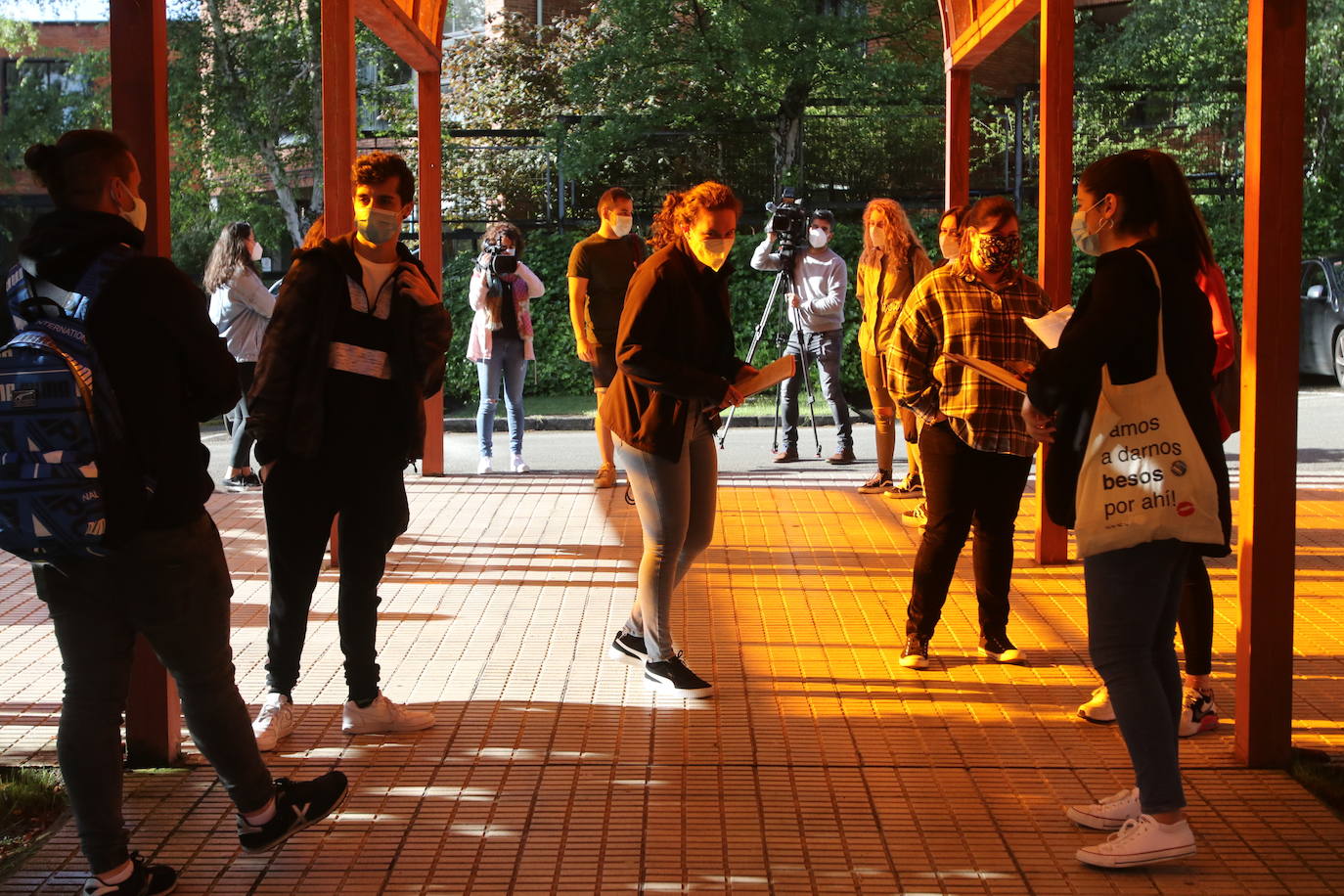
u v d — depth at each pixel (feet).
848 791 13.98
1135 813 12.91
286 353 14.51
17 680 17.71
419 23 29.96
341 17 22.97
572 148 60.90
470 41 69.62
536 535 26.66
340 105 22.94
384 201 14.52
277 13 73.87
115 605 11.12
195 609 11.33
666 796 13.85
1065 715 16.37
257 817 12.12
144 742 14.62
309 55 72.49
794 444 37.40
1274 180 13.99
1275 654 14.52
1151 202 12.30
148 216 14.15
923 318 17.60
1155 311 11.84
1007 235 17.30
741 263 55.98
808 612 21.04
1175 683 12.72
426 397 15.30
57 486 10.39
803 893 11.75
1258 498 14.38
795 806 13.60
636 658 18.17
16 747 15.20
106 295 10.64
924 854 12.51
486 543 25.91
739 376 16.81
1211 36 69.21
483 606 21.31
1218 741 15.51
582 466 38.19
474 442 44.57
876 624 20.38
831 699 16.94
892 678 17.80
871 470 35.40
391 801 13.73
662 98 63.05
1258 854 12.52
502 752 15.06
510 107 68.18
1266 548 14.43
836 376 36.37
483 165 65.46
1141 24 70.38
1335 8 68.95
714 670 18.12
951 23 29.14
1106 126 70.90
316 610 21.07
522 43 69.82
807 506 29.84
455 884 11.93
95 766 11.27
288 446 14.48
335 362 14.70
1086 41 73.56
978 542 18.38
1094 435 11.96
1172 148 70.33
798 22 61.36
